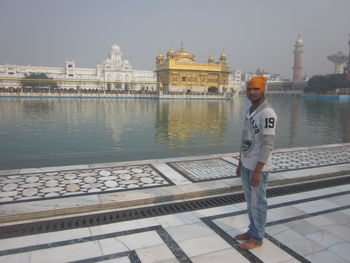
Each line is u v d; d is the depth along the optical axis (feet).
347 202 12.48
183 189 13.25
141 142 32.71
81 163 22.82
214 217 10.88
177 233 9.57
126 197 12.14
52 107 90.12
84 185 13.70
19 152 26.76
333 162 19.01
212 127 47.39
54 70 252.42
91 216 10.85
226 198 12.95
